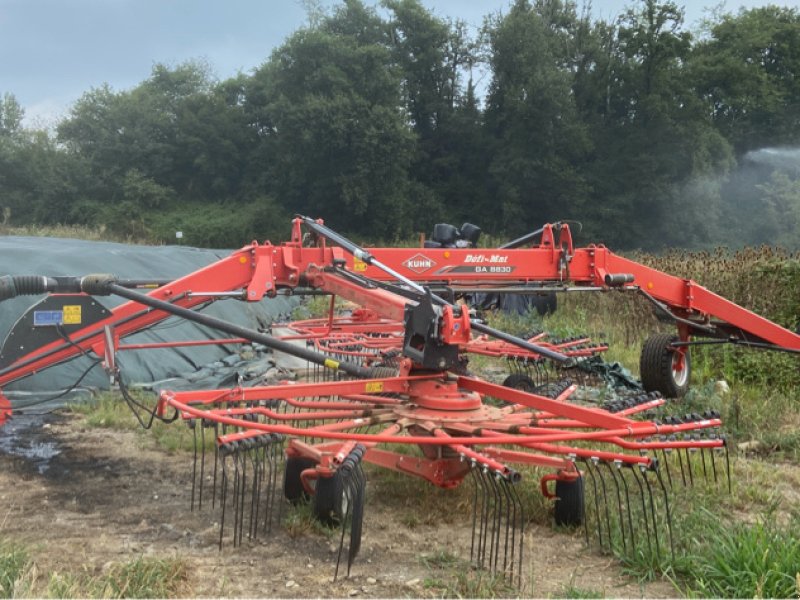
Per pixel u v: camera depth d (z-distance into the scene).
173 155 56.75
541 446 4.60
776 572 3.88
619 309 13.26
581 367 9.50
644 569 4.29
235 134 57.03
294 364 10.57
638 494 5.47
